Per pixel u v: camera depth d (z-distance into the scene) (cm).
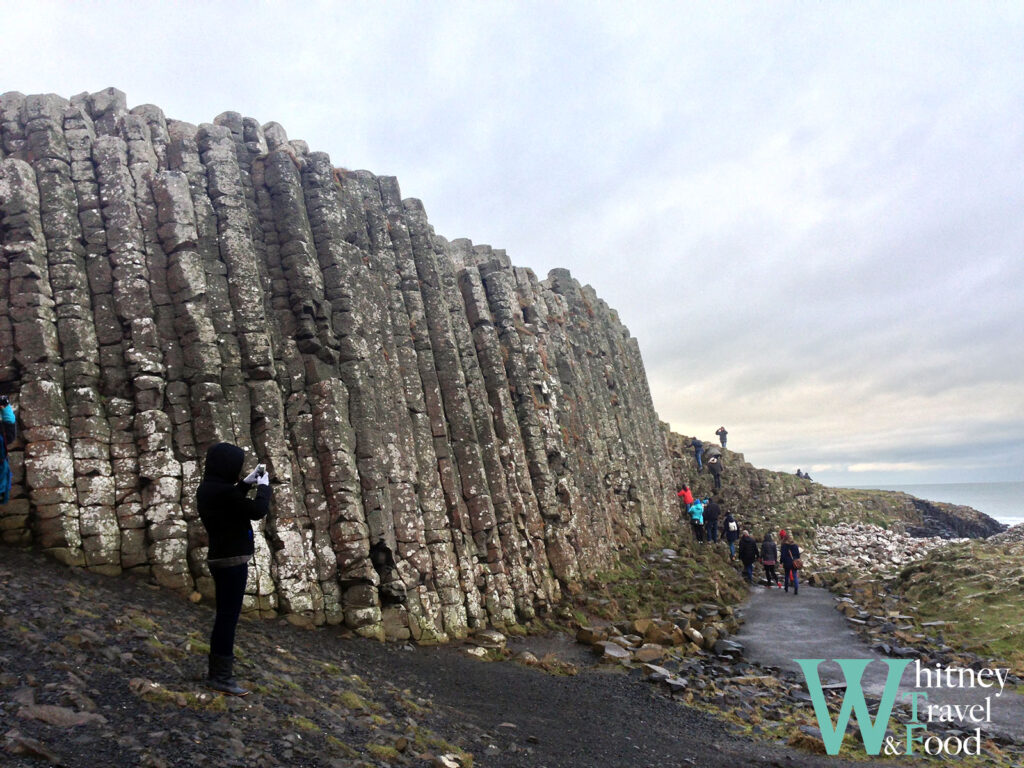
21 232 1173
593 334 2930
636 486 2834
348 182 1675
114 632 768
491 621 1498
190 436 1202
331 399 1348
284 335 1383
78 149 1301
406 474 1452
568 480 2064
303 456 1309
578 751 822
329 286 1466
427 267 1775
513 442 1856
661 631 1554
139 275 1243
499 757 739
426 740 720
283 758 563
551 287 2873
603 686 1175
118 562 1089
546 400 2131
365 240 1633
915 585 2392
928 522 4797
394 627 1275
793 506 3994
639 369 3697
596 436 2508
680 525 3341
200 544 1144
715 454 4169
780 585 2627
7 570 925
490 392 1884
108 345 1201
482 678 1124
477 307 1955
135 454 1161
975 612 1925
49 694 562
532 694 1070
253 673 775
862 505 4497
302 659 966
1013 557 2336
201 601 1103
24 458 1072
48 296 1169
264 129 1603
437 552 1448
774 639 1720
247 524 692
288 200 1466
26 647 652
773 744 966
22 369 1110
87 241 1245
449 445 1619
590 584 1964
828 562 3225
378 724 736
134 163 1327
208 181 1397
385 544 1313
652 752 862
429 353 1675
